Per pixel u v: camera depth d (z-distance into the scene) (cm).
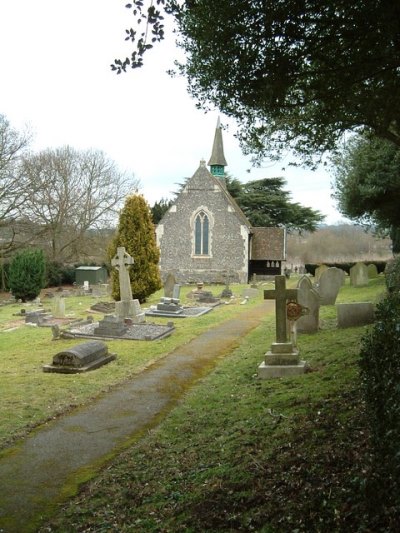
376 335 499
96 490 533
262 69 591
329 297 1834
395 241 2909
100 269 4156
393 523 312
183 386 941
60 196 4034
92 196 4297
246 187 5747
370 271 3017
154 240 2592
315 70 615
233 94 654
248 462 525
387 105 668
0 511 495
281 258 4266
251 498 444
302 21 540
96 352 1141
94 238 4344
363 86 657
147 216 2553
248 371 980
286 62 582
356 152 1991
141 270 2511
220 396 834
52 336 1606
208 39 582
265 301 2575
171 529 431
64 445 658
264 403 735
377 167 2016
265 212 5625
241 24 551
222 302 2577
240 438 608
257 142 867
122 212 2534
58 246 4141
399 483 324
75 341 1471
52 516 486
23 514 489
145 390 916
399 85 629
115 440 673
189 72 678
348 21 528
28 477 566
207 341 1404
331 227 6531
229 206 4059
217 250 4081
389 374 400
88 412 796
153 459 602
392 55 543
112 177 4356
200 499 471
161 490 515
